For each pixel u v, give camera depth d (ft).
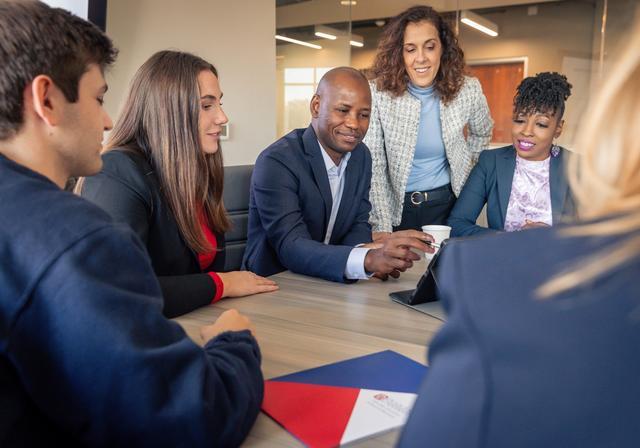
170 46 11.93
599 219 1.22
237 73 13.20
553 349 1.14
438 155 8.63
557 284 1.19
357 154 6.95
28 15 2.46
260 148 13.85
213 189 5.65
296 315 4.38
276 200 6.14
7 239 2.17
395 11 23.89
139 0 11.28
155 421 2.21
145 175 4.87
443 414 1.20
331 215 6.81
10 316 2.13
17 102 2.45
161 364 2.23
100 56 2.74
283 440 2.61
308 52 16.84
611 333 1.12
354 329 4.07
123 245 2.31
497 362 1.16
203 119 5.17
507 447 1.11
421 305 4.62
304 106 16.84
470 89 8.52
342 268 5.31
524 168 7.38
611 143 1.20
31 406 2.22
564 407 1.10
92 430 2.22
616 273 1.15
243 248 7.51
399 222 8.66
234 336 2.98
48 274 2.14
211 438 2.33
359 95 6.30
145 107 5.01
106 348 2.15
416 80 8.14
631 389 1.08
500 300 1.23
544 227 1.32
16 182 2.29
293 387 3.09
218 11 12.67
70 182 4.97
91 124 2.68
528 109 7.09
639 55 1.17
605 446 1.07
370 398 2.96
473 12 21.45
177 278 4.49
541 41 20.85
